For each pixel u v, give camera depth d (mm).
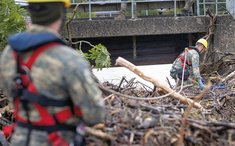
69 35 7070
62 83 2344
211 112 4055
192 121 3121
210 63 9195
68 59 2324
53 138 2408
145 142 2875
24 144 2467
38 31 2398
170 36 10250
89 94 2318
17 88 2461
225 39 9625
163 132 2949
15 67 2477
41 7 2371
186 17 9797
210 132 3012
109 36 9602
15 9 5777
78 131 2510
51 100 2379
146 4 10672
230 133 3047
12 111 4289
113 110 3312
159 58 10320
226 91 5145
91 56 6398
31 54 2398
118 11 10656
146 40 10172
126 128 3039
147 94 4605
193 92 5156
